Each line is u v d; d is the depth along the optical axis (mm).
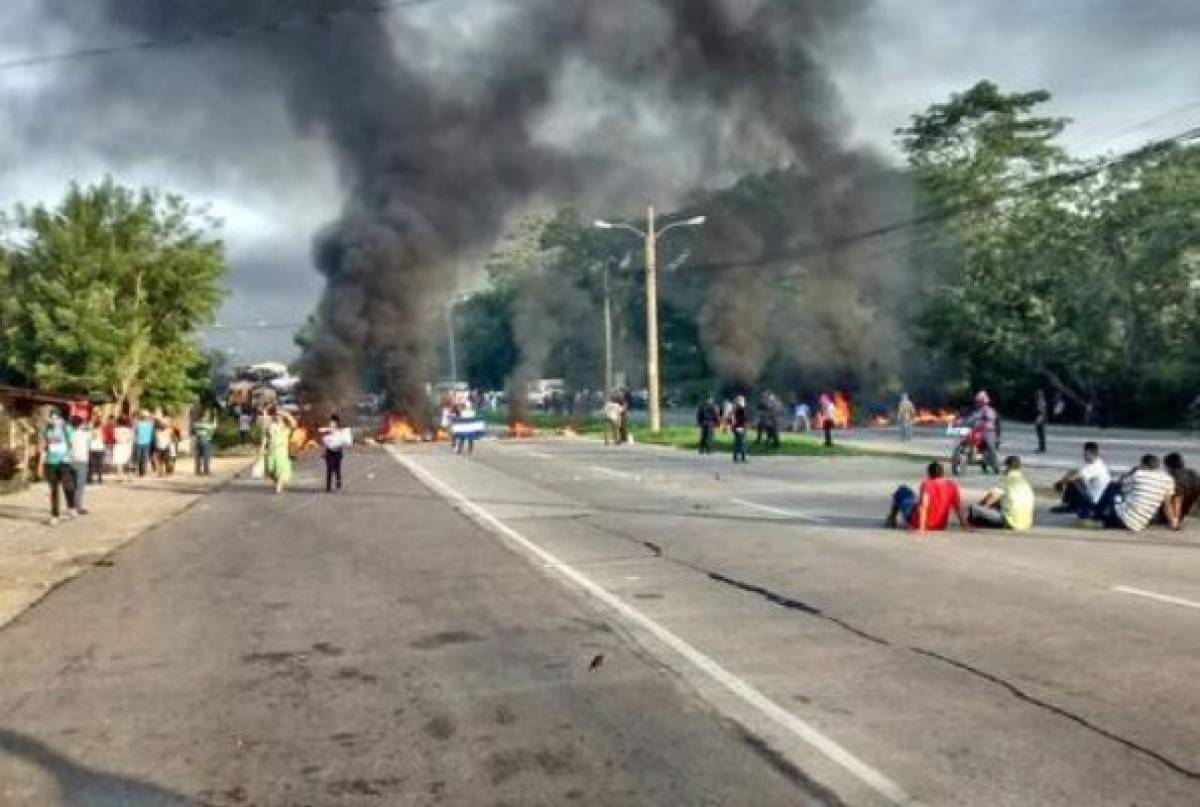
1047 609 9336
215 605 10398
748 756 5652
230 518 18625
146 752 5957
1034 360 54625
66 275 36125
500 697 6898
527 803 5082
